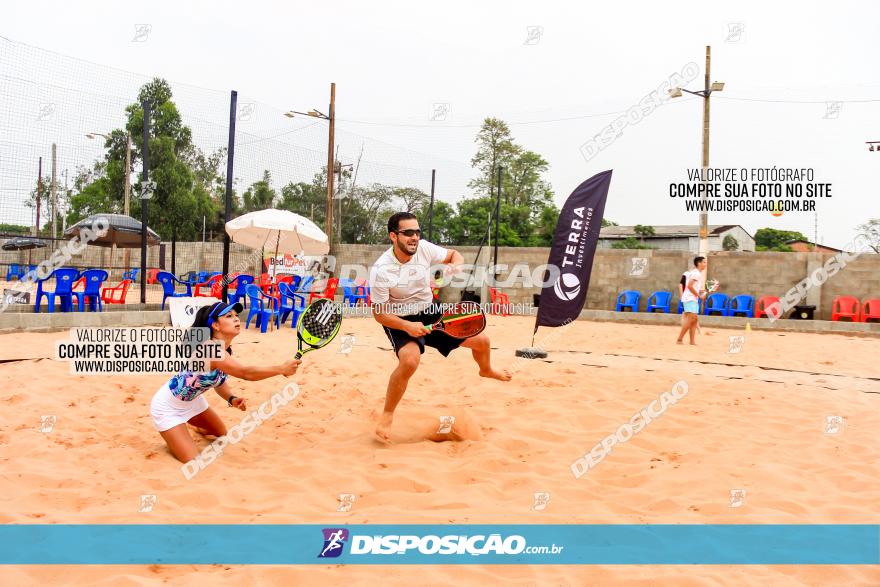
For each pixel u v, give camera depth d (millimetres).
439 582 2582
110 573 2594
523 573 2688
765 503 3557
